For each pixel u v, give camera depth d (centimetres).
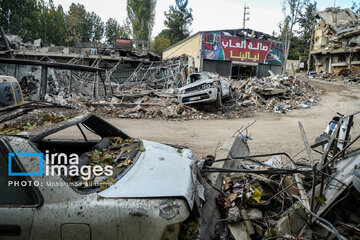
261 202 337
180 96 1261
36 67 1689
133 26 4775
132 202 202
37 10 4791
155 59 3014
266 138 785
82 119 299
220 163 377
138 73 2788
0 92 666
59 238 195
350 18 3622
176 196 210
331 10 3809
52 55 2664
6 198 207
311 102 1558
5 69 1644
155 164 259
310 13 4991
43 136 233
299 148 670
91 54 2773
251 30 2897
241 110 1336
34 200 203
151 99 1567
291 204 346
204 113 1221
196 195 246
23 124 252
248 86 1759
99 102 1416
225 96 1370
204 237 260
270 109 1373
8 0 4294
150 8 4703
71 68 1570
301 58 4369
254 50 2836
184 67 2341
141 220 195
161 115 1170
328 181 347
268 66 2961
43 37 4578
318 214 305
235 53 2752
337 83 2469
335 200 313
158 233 193
